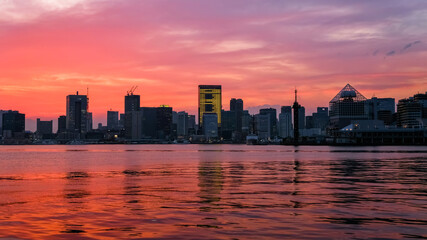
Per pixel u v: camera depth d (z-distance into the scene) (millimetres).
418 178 68438
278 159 157000
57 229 29469
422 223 30781
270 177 72375
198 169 98375
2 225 30922
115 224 31047
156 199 44125
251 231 28406
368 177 70875
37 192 51625
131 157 198500
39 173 88625
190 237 26875
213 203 40969
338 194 47469
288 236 26922
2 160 165750
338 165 110688
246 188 54312
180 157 193625
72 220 32656
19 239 26703
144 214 35062
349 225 30125
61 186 59375
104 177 75812
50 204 41125
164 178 72000
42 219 33188
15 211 37000
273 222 31359
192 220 32344
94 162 144000
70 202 42406
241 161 143125
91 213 35719
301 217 33250
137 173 85875
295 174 79250
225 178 70938
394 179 66750
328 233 27672
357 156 180875
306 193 48594
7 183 64875
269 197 45156
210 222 31516
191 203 41094
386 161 131875
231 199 43750
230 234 27594
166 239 26406
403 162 124562
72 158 188375
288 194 47750
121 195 47812
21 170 99812
